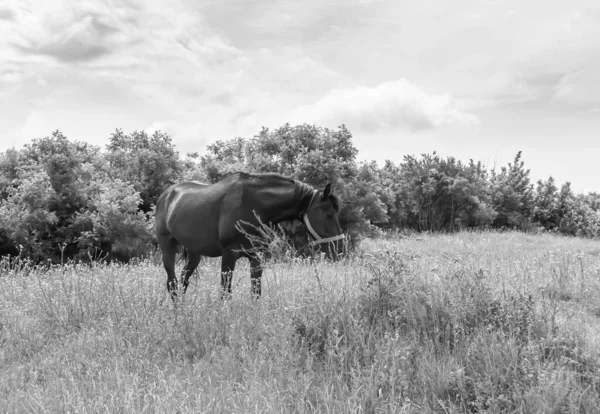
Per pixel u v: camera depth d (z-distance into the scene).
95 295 7.16
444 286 5.80
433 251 13.87
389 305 5.55
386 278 5.86
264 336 5.23
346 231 14.12
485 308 5.45
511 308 5.43
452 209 23.06
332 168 14.40
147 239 13.90
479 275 5.95
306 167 14.34
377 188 20.73
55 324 6.45
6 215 13.03
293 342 5.12
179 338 5.60
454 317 5.21
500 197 24.67
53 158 13.91
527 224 24.00
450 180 22.66
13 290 8.00
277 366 4.63
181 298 6.51
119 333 5.74
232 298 6.32
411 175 23.28
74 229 13.49
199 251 7.19
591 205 27.55
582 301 7.03
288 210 6.70
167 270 7.90
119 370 4.84
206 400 4.12
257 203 6.64
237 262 9.92
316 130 15.48
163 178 17.19
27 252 12.93
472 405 4.13
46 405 4.12
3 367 5.21
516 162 25.88
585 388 4.26
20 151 14.62
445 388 4.30
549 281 7.70
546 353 4.88
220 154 18.31
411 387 4.37
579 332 5.30
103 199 13.80
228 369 4.81
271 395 4.07
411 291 5.69
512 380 4.31
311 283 6.02
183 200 7.20
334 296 5.68
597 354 4.75
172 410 3.91
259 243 6.73
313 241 6.69
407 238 18.52
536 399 3.96
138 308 6.38
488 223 23.77
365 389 4.16
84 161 16.27
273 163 15.12
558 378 4.17
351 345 4.84
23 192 12.91
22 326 6.32
